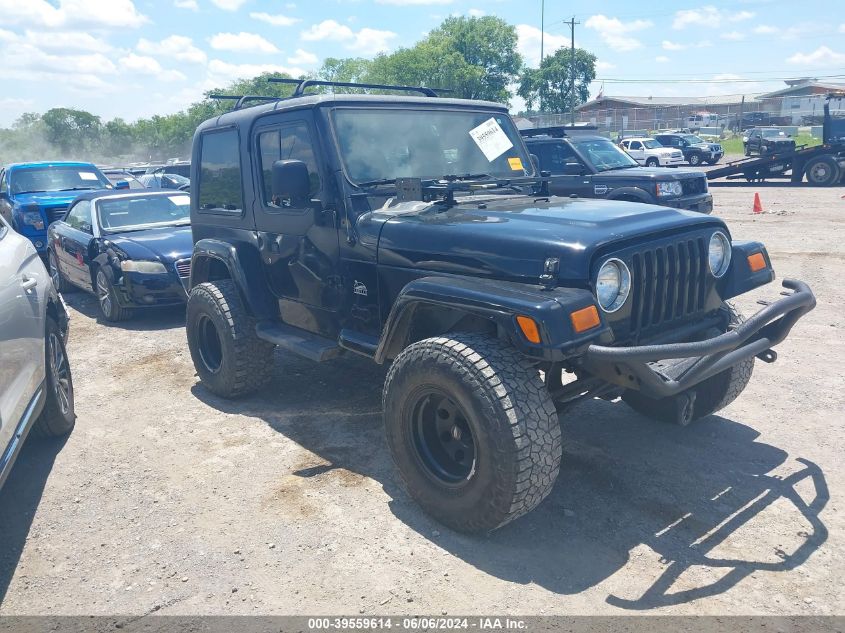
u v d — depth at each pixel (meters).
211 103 94.19
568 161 10.98
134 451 4.49
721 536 3.37
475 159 4.64
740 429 4.55
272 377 5.27
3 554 3.40
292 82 4.61
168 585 3.12
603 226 3.33
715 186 23.84
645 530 3.44
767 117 63.56
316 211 4.23
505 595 2.98
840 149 21.70
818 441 4.33
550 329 2.92
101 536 3.53
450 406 3.37
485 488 3.16
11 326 3.55
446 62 75.31
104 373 6.14
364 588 3.05
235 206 5.08
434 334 3.80
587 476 3.99
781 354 5.96
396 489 3.91
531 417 3.07
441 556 3.27
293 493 3.89
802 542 3.30
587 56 100.81
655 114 81.56
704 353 3.08
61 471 4.24
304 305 4.61
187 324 5.48
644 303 3.45
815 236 11.97
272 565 3.24
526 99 100.00
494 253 3.38
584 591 3.00
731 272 3.94
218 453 4.42
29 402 3.73
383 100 4.39
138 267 7.62
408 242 3.75
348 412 5.01
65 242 9.28
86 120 122.38
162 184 20.55
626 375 3.21
